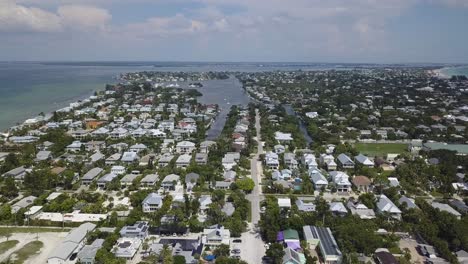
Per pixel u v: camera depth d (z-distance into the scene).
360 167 183.25
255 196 156.38
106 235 119.56
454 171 179.00
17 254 110.62
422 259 108.94
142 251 111.88
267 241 118.62
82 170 182.62
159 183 167.88
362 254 108.62
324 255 107.19
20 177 172.75
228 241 115.25
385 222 128.25
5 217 131.25
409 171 177.12
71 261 107.25
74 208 141.12
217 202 140.88
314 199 153.00
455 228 116.75
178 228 123.12
